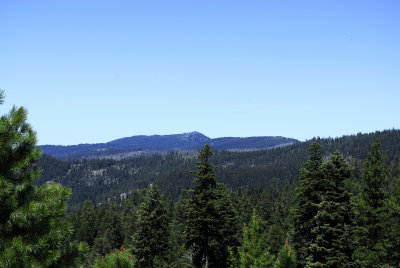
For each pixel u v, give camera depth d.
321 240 28.23
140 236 44.00
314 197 30.36
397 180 32.16
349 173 30.66
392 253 30.73
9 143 9.02
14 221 8.56
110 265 11.63
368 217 31.62
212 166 35.88
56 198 9.38
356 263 29.27
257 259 19.11
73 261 9.73
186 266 40.06
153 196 45.41
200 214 34.75
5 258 7.96
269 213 92.75
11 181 9.01
